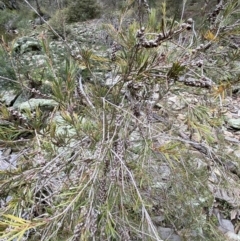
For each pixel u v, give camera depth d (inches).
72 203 40.7
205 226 62.4
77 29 180.9
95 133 49.7
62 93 48.1
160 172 63.6
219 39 51.0
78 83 55.9
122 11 56.6
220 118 57.0
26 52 130.4
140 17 52.3
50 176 48.3
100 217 45.0
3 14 195.0
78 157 49.3
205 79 47.0
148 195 57.0
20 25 197.8
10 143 51.1
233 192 63.8
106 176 47.4
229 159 66.6
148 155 49.5
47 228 42.3
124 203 51.4
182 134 61.8
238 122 102.3
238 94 107.8
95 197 44.6
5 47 58.7
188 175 59.6
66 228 44.5
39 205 48.7
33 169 46.6
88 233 40.2
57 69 82.4
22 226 32.8
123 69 51.3
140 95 56.1
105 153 46.3
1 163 58.6
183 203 60.0
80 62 56.4
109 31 56.4
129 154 54.1
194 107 52.2
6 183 46.2
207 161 62.2
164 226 64.7
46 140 49.9
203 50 49.3
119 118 50.9
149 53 49.4
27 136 60.6
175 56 50.3
